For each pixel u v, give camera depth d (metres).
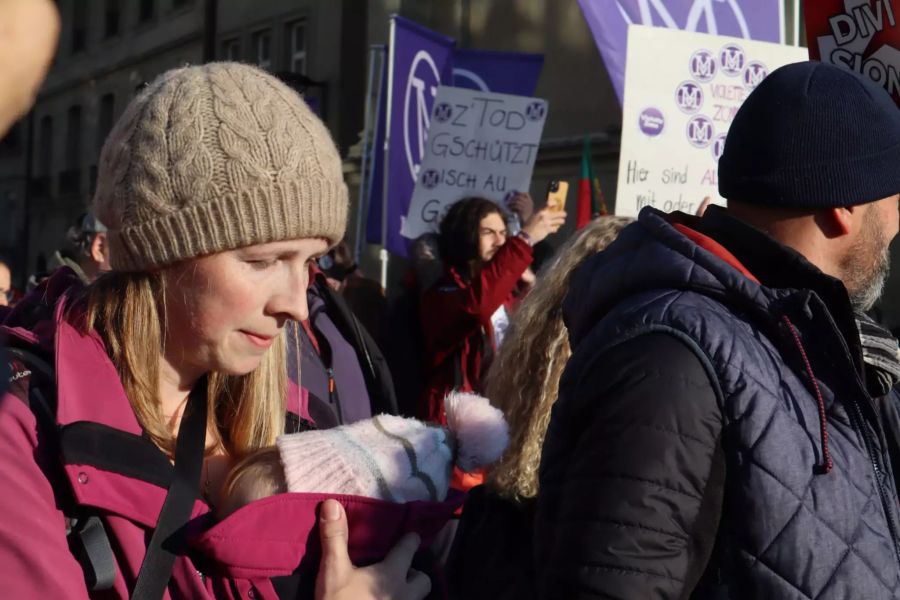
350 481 1.17
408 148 6.53
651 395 1.29
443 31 13.14
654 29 3.76
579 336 1.54
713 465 1.29
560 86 11.76
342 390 2.10
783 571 1.27
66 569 1.02
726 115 3.87
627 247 1.51
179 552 1.13
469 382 3.69
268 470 1.18
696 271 1.38
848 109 1.46
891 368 1.57
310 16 15.59
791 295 1.37
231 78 1.21
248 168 1.17
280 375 1.39
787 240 1.50
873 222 1.50
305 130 1.23
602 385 1.34
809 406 1.33
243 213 1.17
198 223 1.17
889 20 2.59
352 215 12.96
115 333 1.23
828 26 2.76
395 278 12.28
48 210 21.03
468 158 5.80
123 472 1.12
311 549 1.16
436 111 5.76
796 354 1.36
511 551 1.78
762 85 1.52
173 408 1.28
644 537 1.24
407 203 6.51
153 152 1.17
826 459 1.30
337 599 1.13
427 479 1.21
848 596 1.27
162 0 19.22
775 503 1.27
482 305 3.62
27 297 1.39
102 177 1.23
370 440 1.22
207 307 1.20
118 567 1.11
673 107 3.78
